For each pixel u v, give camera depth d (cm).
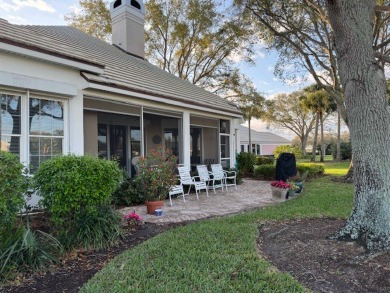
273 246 422
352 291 296
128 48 1287
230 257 376
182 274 330
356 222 412
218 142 1284
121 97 786
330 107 2972
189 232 493
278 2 1141
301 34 1279
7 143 552
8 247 346
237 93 2338
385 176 398
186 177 873
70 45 809
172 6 2184
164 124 1219
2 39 510
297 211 651
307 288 301
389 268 335
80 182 414
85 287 305
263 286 303
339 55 429
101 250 425
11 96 559
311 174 1423
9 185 355
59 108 641
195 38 2230
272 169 1427
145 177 696
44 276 341
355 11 408
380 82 406
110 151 1098
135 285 306
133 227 534
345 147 3192
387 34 1194
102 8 2161
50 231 455
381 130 403
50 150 621
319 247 400
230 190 1056
